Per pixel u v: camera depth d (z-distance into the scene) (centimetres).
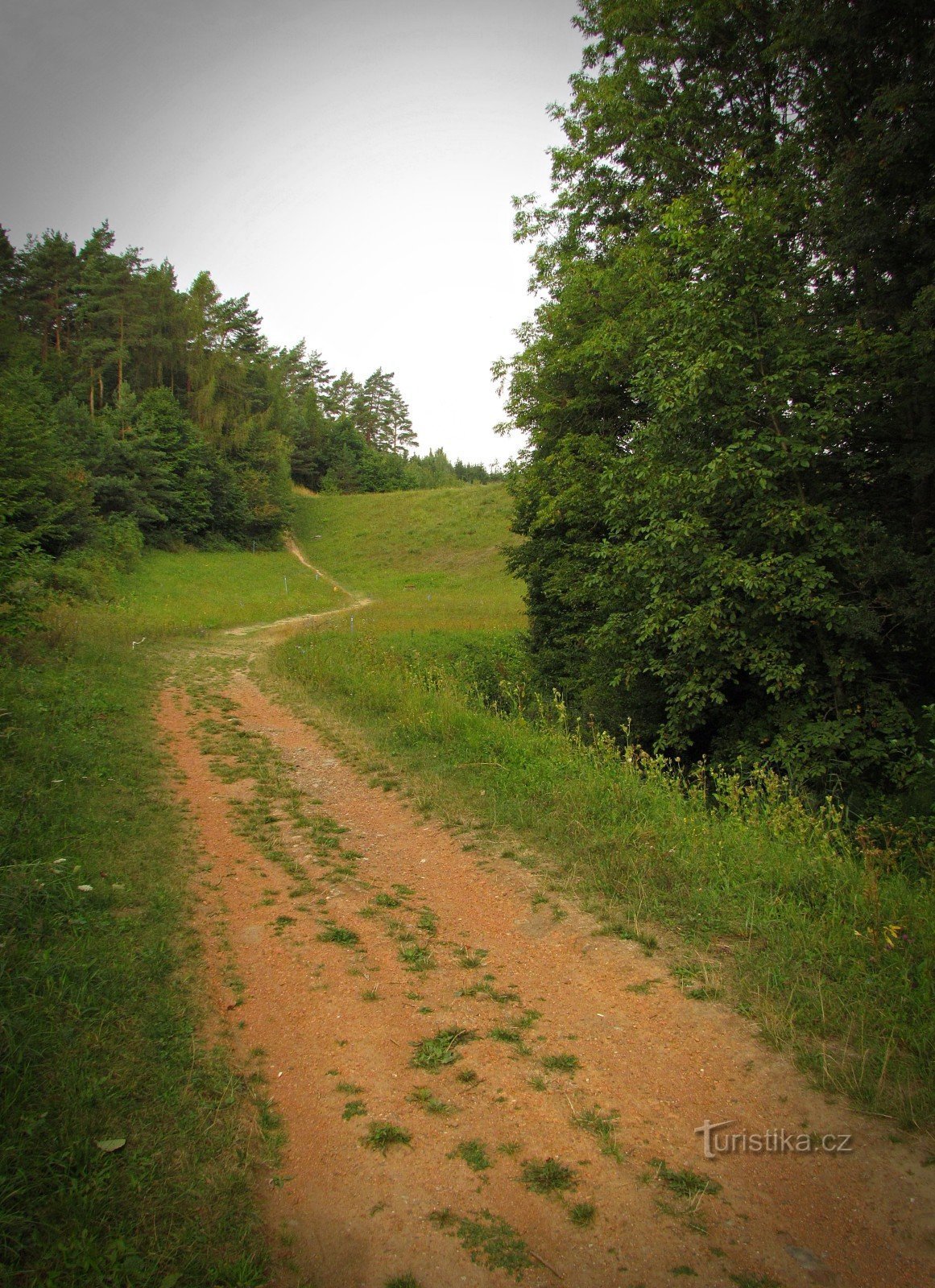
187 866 589
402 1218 267
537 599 1970
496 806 726
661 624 1050
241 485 5841
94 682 1276
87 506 3625
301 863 616
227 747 995
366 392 11575
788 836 612
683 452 1056
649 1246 253
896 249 1037
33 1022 351
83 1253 242
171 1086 328
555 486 1714
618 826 648
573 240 1808
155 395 5291
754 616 963
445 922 512
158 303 5959
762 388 957
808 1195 271
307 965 448
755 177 1284
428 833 683
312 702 1308
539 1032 380
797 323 1077
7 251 5541
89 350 5372
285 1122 315
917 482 1047
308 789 828
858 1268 243
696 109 1512
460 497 6981
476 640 2394
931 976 390
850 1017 368
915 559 949
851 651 972
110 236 5819
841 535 948
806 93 1277
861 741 948
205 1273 241
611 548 1206
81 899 488
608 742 898
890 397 1052
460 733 993
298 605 3603
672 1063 350
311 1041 373
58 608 2108
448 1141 304
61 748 820
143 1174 278
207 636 2344
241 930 492
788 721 992
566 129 1741
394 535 6244
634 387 1347
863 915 462
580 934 481
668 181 1574
